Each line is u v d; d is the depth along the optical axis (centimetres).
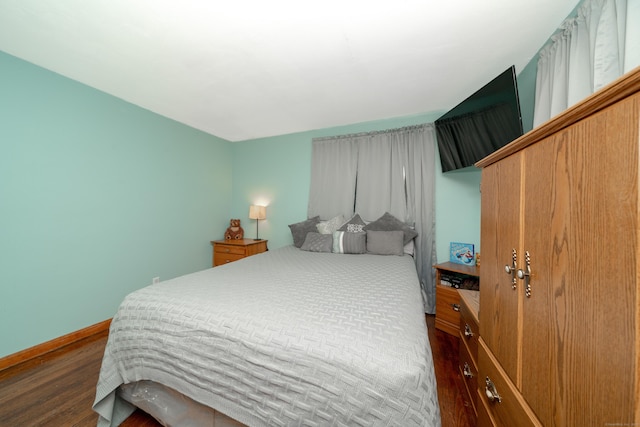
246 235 370
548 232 56
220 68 181
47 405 128
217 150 353
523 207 67
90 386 143
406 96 227
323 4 122
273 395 79
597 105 42
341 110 261
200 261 326
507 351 74
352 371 71
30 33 145
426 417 64
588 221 44
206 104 246
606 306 40
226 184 369
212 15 129
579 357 45
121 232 234
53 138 186
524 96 180
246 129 325
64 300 193
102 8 125
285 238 345
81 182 204
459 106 193
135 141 246
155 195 267
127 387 116
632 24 86
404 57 167
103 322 218
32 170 176
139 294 118
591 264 43
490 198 90
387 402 66
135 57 168
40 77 179
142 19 133
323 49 158
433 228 259
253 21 133
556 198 53
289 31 141
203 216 330
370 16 130
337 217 290
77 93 200
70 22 135
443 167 242
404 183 273
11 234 167
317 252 255
